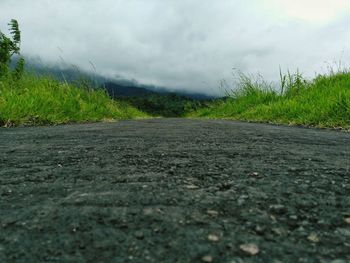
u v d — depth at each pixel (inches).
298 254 28.1
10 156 74.9
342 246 29.8
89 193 44.7
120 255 27.7
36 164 65.6
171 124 196.9
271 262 26.7
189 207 38.9
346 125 166.7
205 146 90.3
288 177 54.2
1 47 285.4
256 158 71.7
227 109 396.8
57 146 90.7
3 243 30.0
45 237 31.1
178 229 32.7
